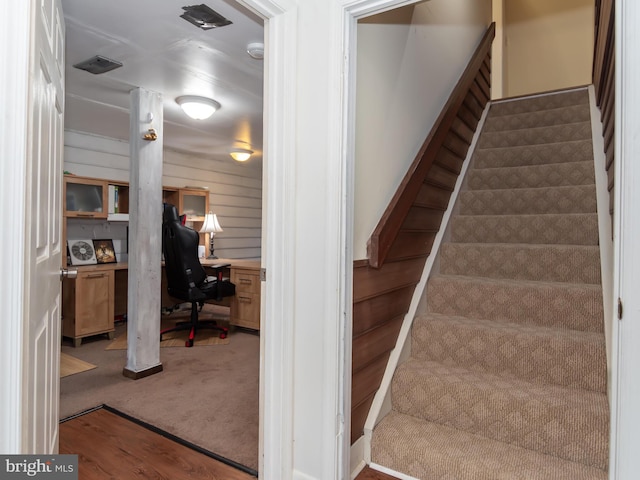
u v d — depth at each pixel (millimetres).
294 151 1557
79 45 2342
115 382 2785
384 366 1853
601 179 2322
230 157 5789
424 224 2254
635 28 872
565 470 1436
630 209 871
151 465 1786
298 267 1572
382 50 1814
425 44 2330
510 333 1796
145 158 2936
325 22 1508
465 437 1651
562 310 1869
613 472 921
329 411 1495
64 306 3709
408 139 2119
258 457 1768
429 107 2418
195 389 2666
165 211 3803
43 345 1096
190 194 5387
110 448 1923
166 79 2838
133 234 2881
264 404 1600
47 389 1188
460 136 2805
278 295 1558
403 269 2012
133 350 2873
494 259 2264
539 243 2379
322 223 1511
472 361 1874
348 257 1513
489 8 3904
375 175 1783
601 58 2094
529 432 1554
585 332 1792
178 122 3977
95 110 3520
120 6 1930
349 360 1532
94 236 4492
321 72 1517
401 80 2016
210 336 4023
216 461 1822
